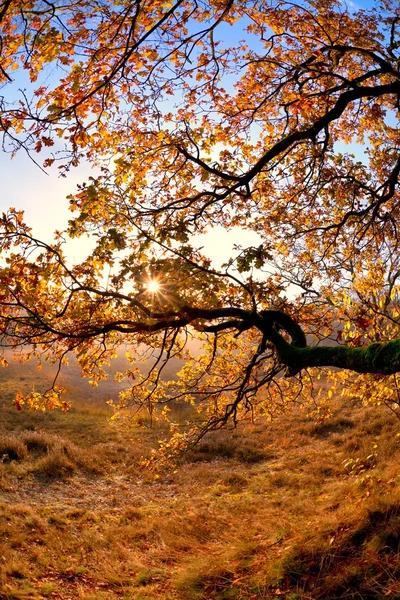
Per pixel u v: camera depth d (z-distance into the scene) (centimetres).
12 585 766
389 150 773
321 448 1650
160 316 486
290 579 646
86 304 517
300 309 683
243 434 1964
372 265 789
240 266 432
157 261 452
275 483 1365
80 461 1570
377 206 655
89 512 1188
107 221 527
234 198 679
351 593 562
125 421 880
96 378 676
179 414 2239
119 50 486
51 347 594
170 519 1118
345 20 616
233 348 789
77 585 795
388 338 648
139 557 919
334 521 770
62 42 405
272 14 579
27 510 1127
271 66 659
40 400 618
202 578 745
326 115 537
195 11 508
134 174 605
